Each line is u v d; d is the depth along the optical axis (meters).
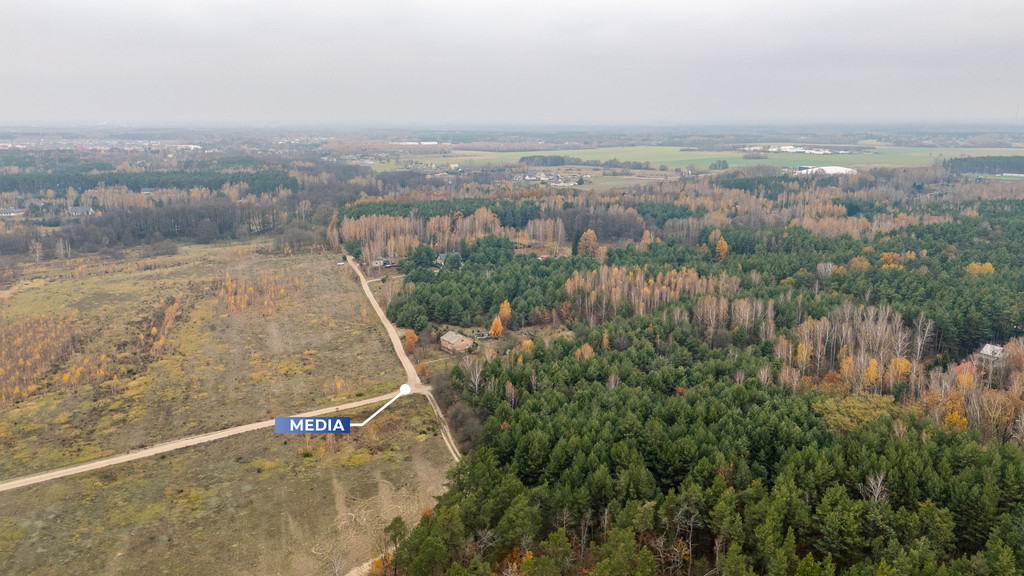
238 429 119.19
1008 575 63.56
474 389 126.31
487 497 84.00
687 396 112.12
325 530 91.31
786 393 116.88
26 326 167.62
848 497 78.06
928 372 137.38
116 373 142.38
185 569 83.38
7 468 105.19
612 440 96.94
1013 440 101.19
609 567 66.06
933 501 79.75
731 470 87.06
